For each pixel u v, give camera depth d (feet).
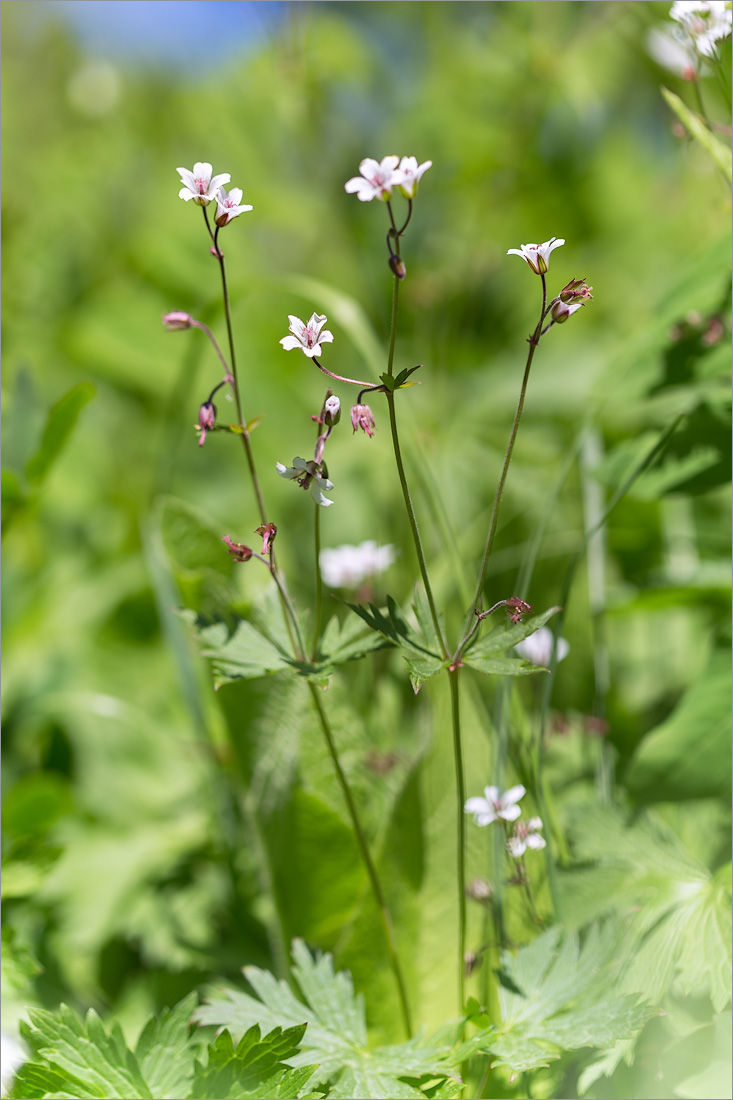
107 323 6.37
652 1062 3.70
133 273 7.09
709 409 4.08
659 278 6.42
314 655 3.70
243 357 6.20
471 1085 3.71
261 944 4.11
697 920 3.71
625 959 3.73
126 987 4.08
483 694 4.25
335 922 3.92
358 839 3.81
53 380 6.56
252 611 3.86
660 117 6.51
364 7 7.07
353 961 3.83
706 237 6.17
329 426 3.56
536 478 5.06
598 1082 3.70
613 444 4.52
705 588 4.20
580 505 4.78
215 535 3.95
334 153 6.78
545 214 6.74
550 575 4.62
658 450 3.99
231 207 3.60
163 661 5.09
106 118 8.21
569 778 4.17
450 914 3.86
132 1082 3.63
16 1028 3.77
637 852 3.82
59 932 4.14
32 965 3.82
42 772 4.57
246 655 3.70
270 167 6.95
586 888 3.83
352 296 6.70
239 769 3.99
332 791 3.91
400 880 3.86
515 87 6.40
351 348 6.49
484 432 5.58
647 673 4.42
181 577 3.94
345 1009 3.70
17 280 7.06
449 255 6.70
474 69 6.50
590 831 3.86
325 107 6.54
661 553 4.51
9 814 4.32
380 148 6.86
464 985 3.77
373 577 4.32
